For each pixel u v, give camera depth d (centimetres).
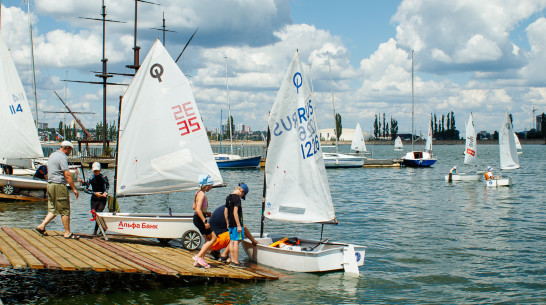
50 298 1073
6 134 2578
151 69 1426
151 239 1554
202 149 1466
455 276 1302
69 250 1195
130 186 1424
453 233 1912
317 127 1410
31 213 2338
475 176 4572
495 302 1104
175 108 1448
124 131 1418
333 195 3375
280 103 1404
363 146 7756
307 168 1402
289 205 1418
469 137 5447
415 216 2369
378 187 3981
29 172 3353
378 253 1562
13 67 2575
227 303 1059
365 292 1155
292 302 1074
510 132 4341
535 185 4056
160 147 1438
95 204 1483
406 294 1149
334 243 1373
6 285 1162
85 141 6638
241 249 1562
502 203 2900
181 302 1058
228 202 1246
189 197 3231
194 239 1373
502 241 1755
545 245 1688
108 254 1196
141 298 1079
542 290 1190
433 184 4247
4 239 1275
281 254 1317
